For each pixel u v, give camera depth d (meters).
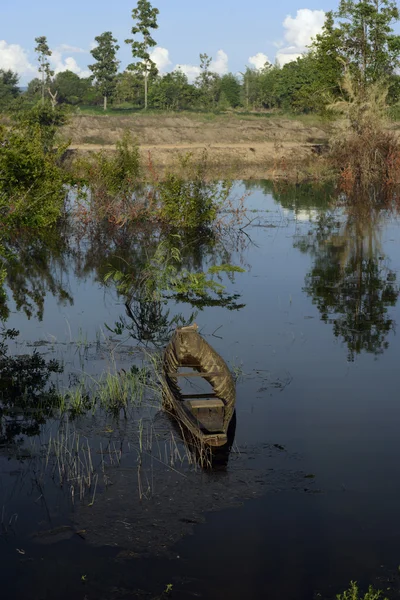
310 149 50.00
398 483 7.29
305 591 5.63
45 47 87.00
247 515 6.73
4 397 9.71
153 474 7.57
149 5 79.56
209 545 6.26
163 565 5.97
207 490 7.21
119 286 16.02
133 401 9.61
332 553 6.12
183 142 52.59
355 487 7.21
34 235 22.02
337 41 37.81
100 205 22.73
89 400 9.66
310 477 7.43
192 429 8.19
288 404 9.34
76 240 21.23
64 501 7.04
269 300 14.71
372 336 12.17
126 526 6.57
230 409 8.67
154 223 23.12
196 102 84.62
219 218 24.55
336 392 9.73
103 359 11.27
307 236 22.19
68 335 12.52
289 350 11.46
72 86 92.06
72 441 8.40
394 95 38.62
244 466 7.70
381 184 32.81
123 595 5.59
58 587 5.69
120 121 54.69
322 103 37.56
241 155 48.03
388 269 17.50
